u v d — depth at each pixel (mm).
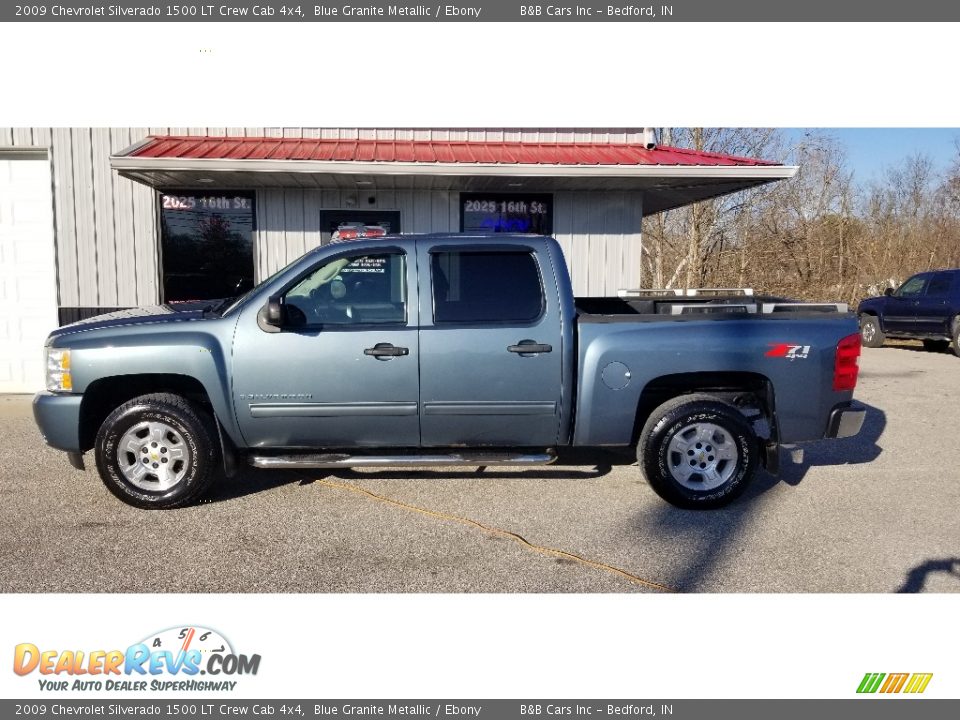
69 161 9891
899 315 16328
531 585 4184
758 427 5754
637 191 10453
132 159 8227
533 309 5289
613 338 5246
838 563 4484
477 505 5422
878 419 8570
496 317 5273
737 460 5312
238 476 6078
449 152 9656
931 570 4402
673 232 25234
